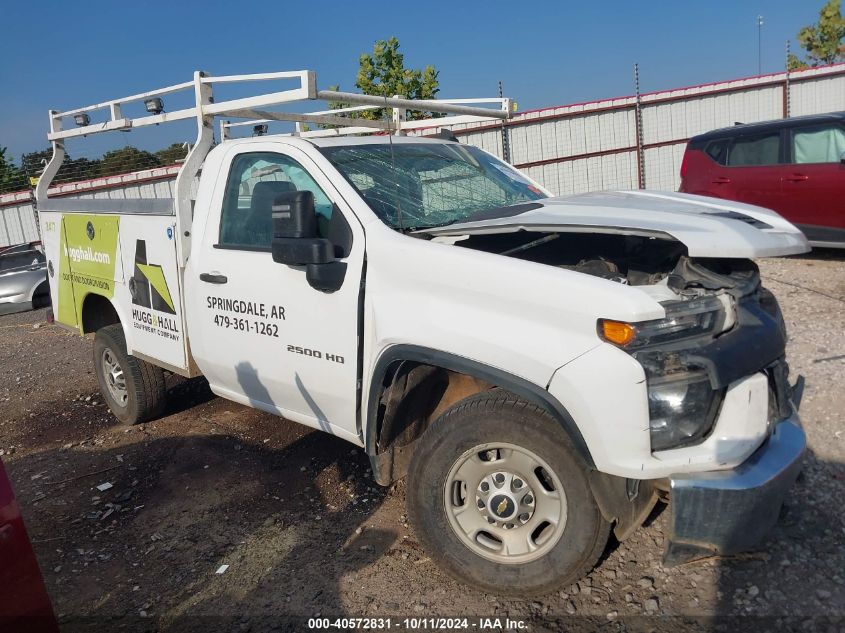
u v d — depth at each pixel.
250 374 4.07
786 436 2.84
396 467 3.53
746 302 2.94
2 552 2.12
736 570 3.15
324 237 3.63
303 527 3.86
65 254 5.79
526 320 2.80
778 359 2.97
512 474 3.01
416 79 14.17
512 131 16.36
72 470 4.89
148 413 5.46
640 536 3.45
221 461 4.77
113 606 3.32
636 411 2.58
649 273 3.23
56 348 9.02
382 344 3.23
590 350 2.63
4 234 15.45
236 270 3.98
